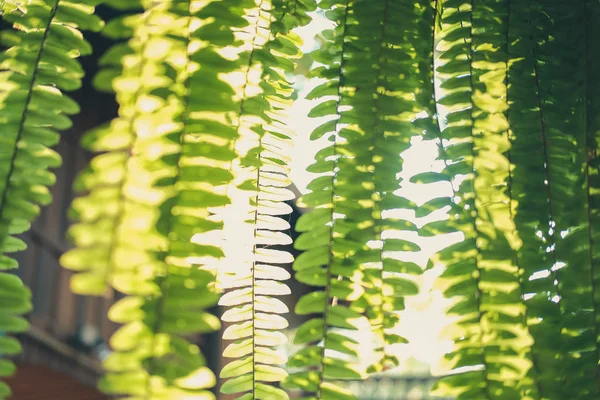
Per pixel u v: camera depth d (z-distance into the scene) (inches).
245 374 38.7
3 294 34.8
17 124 36.9
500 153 39.9
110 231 33.4
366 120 39.4
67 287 128.4
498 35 40.8
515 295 38.3
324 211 39.0
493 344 37.8
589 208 39.4
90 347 124.3
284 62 40.1
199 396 32.7
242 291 39.5
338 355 38.0
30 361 96.7
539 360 37.6
